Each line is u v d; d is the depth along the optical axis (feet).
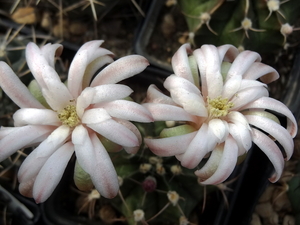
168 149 0.28
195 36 0.46
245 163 0.47
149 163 0.38
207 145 0.27
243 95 0.29
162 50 0.52
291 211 0.51
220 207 0.46
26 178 0.27
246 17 0.42
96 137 0.27
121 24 0.55
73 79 0.29
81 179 0.29
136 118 0.27
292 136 0.30
